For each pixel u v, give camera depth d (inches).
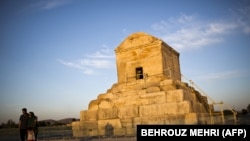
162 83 821.2
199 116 704.4
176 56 1067.9
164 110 736.3
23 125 551.2
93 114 839.1
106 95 883.4
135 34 971.9
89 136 783.7
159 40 919.7
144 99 792.3
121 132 750.5
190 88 917.8
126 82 943.7
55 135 853.2
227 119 797.9
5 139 732.7
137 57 950.4
